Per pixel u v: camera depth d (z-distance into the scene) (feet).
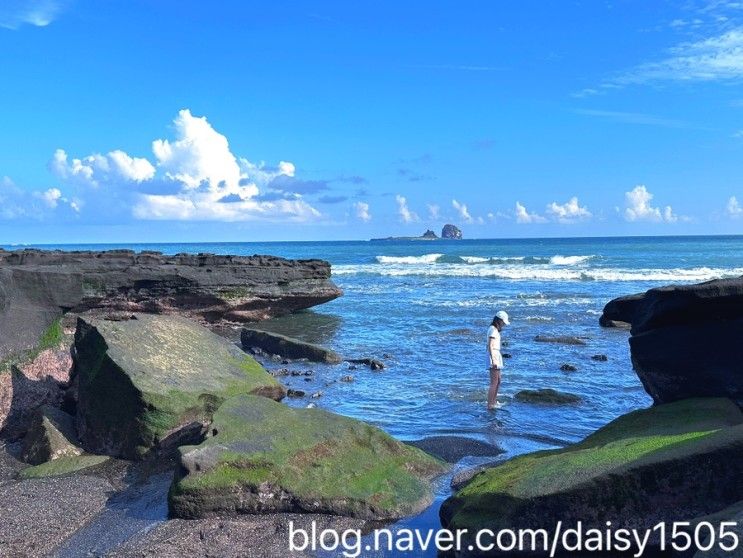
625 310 28.53
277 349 57.16
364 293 116.26
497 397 40.04
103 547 19.74
